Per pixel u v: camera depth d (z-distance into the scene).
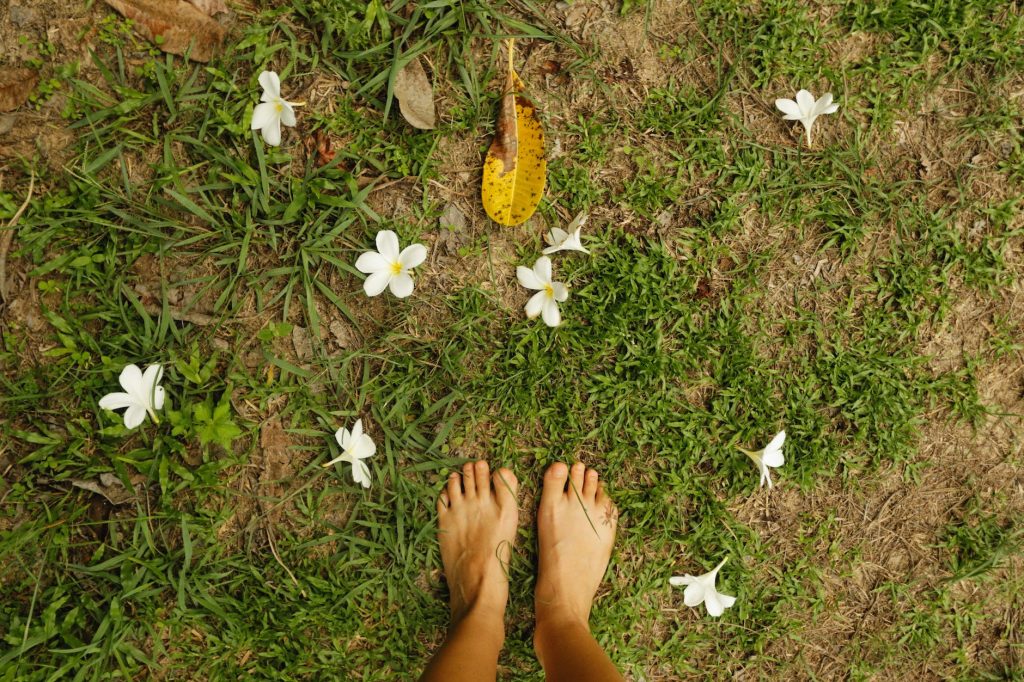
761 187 1.27
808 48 1.26
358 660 1.25
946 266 1.28
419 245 1.16
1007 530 1.29
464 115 1.24
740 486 1.27
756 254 1.27
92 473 1.20
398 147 1.23
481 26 1.23
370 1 1.21
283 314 1.23
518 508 1.27
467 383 1.25
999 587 1.30
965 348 1.29
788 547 1.29
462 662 1.14
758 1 1.25
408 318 1.25
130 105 1.18
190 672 1.24
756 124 1.27
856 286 1.28
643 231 1.27
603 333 1.25
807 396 1.28
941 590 1.29
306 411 1.24
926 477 1.30
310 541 1.24
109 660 1.22
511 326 1.25
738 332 1.27
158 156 1.21
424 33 1.21
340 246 1.24
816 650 1.29
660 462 1.28
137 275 1.21
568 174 1.25
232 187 1.22
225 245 1.21
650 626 1.28
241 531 1.24
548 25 1.24
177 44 1.19
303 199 1.21
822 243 1.28
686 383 1.27
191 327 1.22
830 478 1.29
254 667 1.24
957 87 1.28
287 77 1.22
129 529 1.22
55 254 1.20
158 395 1.16
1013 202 1.28
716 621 1.28
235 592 1.24
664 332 1.27
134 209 1.20
